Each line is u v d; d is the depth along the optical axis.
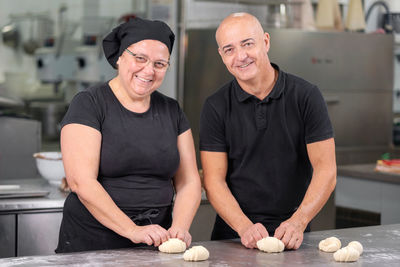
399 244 1.79
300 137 2.00
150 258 1.59
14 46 4.83
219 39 1.92
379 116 4.95
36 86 4.89
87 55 4.97
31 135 3.75
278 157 2.01
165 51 1.80
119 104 1.85
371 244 1.79
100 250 1.69
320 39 4.64
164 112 1.92
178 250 1.66
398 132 5.04
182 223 1.81
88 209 1.77
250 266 1.53
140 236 1.68
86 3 4.96
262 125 1.99
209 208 2.65
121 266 1.50
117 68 1.90
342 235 1.93
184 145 1.96
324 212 3.03
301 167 2.04
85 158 1.75
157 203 1.88
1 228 2.26
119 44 1.86
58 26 4.91
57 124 4.93
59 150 4.92
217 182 2.01
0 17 4.77
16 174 3.71
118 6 5.02
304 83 2.00
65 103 4.96
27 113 4.87
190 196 1.89
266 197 2.03
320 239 1.87
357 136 4.88
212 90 4.36
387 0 5.42
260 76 1.94
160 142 1.86
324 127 1.95
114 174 1.83
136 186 1.85
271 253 1.68
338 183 3.82
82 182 1.73
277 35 4.48
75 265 1.51
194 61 4.33
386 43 4.91
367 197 3.61
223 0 4.57
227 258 1.62
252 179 2.03
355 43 4.79
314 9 5.11
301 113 1.98
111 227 1.72
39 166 2.74
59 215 2.35
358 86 4.83
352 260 1.58
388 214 3.47
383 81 4.93
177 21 4.35
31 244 2.31
